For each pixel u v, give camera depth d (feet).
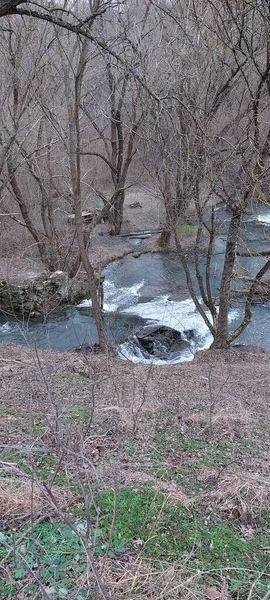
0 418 14.97
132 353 33.24
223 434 15.74
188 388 21.08
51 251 48.93
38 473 11.59
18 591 8.17
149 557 9.43
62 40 37.24
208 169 24.75
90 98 42.83
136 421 15.44
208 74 26.50
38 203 55.52
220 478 12.55
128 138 53.36
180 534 10.26
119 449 13.69
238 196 28.22
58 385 19.34
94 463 12.56
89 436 14.12
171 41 26.09
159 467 12.98
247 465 13.60
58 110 39.22
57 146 45.52
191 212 61.21
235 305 41.29
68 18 31.17
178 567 9.32
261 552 10.05
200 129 23.16
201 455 14.02
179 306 44.21
